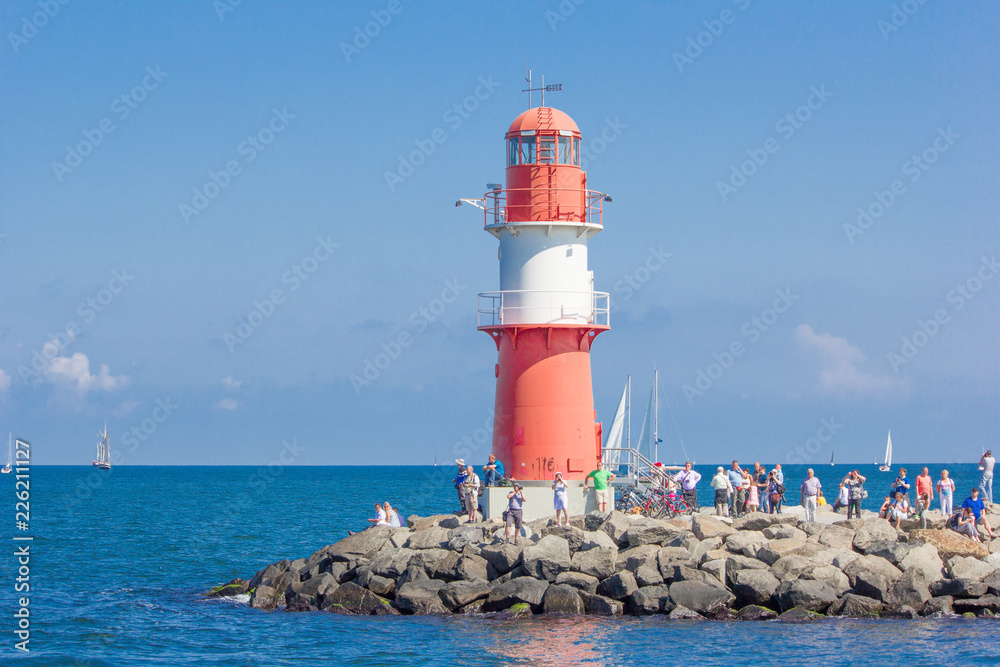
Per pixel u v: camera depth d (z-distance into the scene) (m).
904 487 38.34
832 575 32.03
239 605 37.06
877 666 26.34
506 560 33.16
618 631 29.84
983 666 26.25
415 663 27.31
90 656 29.52
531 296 38.41
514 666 26.66
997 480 152.38
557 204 38.34
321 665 27.50
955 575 32.12
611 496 37.97
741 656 27.25
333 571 35.81
